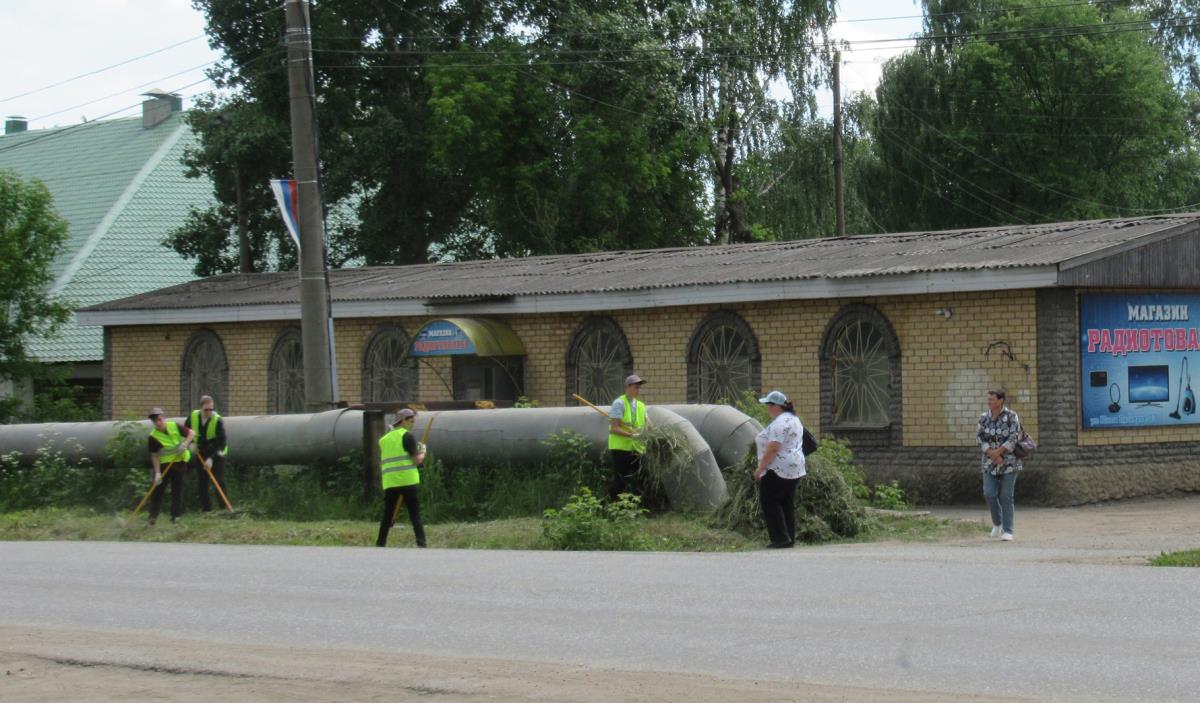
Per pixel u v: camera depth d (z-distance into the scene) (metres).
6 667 9.38
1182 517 19.59
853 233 55.00
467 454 21.34
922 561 13.78
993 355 22.25
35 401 40.19
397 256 47.84
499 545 17.53
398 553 15.89
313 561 15.02
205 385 35.16
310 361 23.28
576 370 28.42
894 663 8.47
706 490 18.94
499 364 29.08
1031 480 21.70
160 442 21.45
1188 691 7.57
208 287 38.06
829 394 24.42
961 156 51.16
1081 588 11.29
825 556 14.68
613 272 29.83
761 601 11.01
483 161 44.72
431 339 28.94
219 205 50.78
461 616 10.74
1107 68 48.44
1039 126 50.03
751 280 24.92
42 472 24.94
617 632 9.81
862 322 24.06
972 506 22.30
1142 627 9.41
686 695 7.79
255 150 43.81
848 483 19.44
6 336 37.88
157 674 8.98
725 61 48.19
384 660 9.12
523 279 31.00
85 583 13.61
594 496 19.75
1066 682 7.84
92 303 47.34
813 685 7.96
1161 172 52.97
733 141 50.25
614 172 44.94
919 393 23.19
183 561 15.43
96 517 22.81
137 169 53.25
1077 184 49.12
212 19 45.62
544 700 7.82
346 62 45.16
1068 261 20.97
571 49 44.91
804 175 51.38
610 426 19.45
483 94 43.53
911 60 51.97
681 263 29.62
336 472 22.84
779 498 16.23
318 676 8.67
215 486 22.53
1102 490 21.78
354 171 45.12
